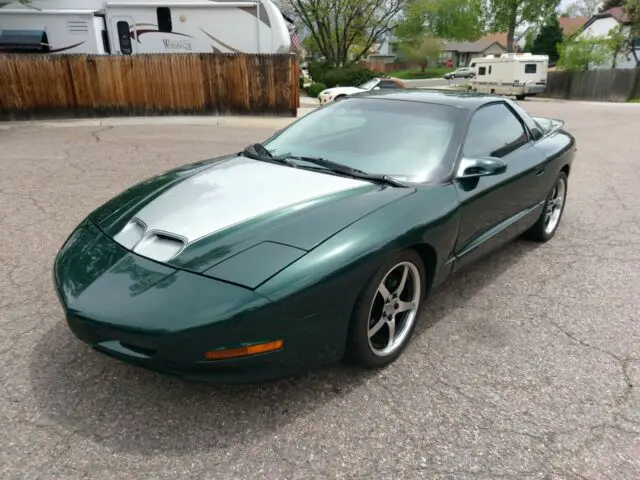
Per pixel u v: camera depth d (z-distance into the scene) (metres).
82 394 2.49
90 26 12.98
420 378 2.72
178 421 2.34
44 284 3.58
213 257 2.30
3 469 2.05
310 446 2.23
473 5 48.00
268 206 2.67
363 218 2.56
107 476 2.03
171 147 8.79
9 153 8.00
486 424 2.40
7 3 12.60
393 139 3.35
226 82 12.68
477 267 4.18
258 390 2.57
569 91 31.67
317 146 3.46
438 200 2.92
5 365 2.69
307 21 31.00
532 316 3.41
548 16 44.16
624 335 3.20
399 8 31.31
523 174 3.78
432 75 57.09
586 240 4.85
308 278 2.22
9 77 11.62
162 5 12.98
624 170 8.05
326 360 2.43
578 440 2.32
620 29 31.89
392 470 2.12
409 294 2.90
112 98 12.41
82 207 5.29
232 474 2.07
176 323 2.08
